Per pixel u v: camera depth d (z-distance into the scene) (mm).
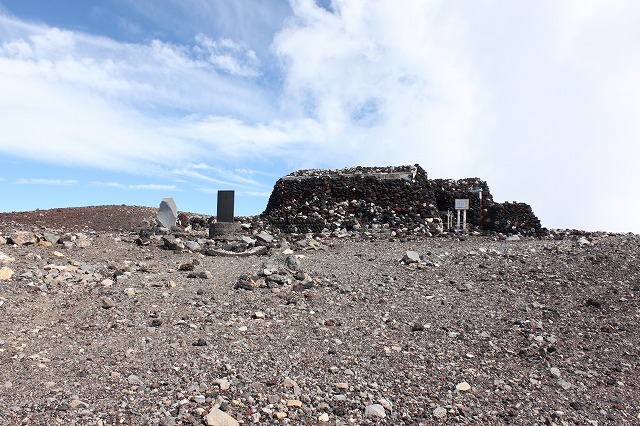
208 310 9258
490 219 24281
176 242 15961
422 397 6152
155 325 8359
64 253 13305
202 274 11812
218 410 5328
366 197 23781
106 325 8312
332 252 16219
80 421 5168
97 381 6172
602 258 12914
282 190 26031
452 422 5648
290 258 12828
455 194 26031
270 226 22953
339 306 9789
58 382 6121
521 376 6977
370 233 21188
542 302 10141
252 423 5328
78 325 8273
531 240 19562
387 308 9742
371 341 7965
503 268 12594
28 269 10773
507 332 8594
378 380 6551
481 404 6094
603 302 10016
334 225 22453
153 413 5391
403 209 22906
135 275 11680
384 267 13250
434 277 12094
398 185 23719
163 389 5996
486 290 10961
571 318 9266
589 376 7070
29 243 13711
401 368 6973
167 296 10055
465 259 13867
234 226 18828
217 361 6914
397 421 5582
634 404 6344
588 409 6172
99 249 14508
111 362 6801
